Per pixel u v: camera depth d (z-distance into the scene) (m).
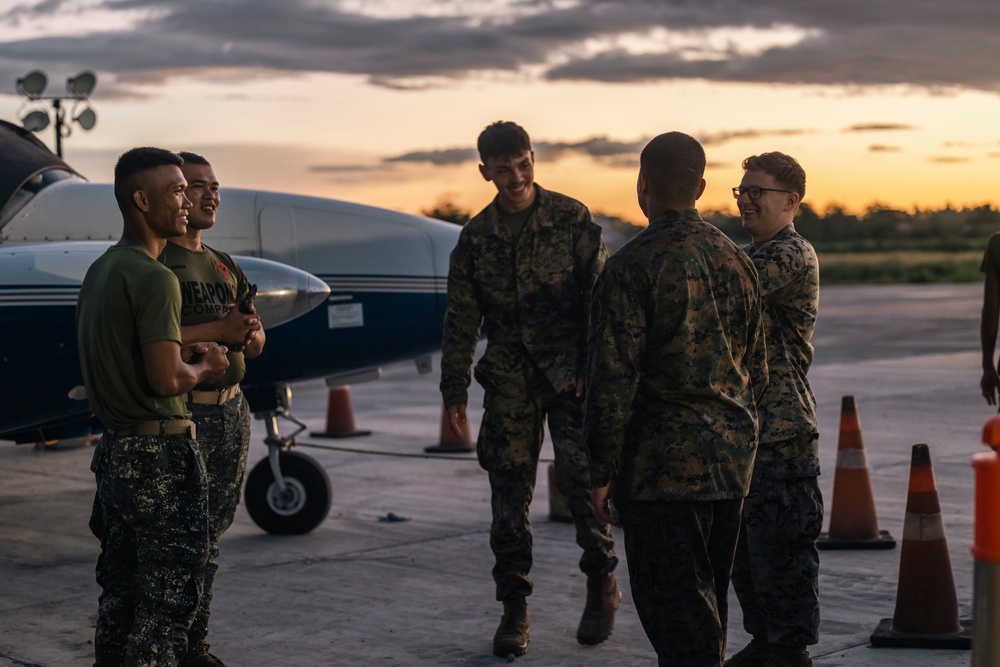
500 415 4.91
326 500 7.24
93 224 7.47
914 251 67.31
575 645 4.92
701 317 3.43
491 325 4.97
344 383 8.18
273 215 7.83
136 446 3.71
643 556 3.49
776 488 4.13
